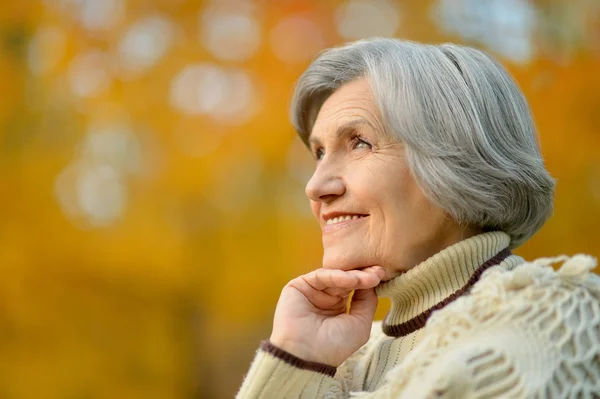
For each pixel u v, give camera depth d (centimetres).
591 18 437
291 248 516
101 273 530
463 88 196
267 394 189
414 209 200
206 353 562
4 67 547
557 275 169
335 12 514
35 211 532
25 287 526
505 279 168
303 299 201
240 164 531
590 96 429
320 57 223
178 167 529
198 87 543
